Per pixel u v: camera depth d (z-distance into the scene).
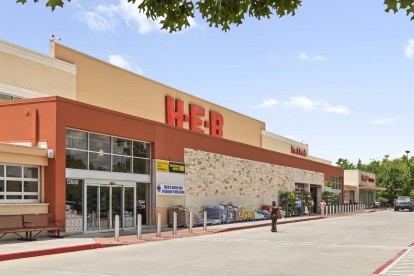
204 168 34.91
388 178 99.44
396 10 4.95
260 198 44.31
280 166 49.69
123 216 26.33
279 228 31.39
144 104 34.28
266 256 16.02
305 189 58.00
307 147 70.44
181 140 32.16
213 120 43.69
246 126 51.25
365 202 92.00
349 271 12.75
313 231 28.44
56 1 5.24
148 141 28.67
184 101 39.50
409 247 19.23
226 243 20.61
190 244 20.11
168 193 30.19
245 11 5.67
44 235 20.98
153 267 13.29
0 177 19.61
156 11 5.73
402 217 48.69
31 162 20.53
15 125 22.02
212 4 5.71
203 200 34.56
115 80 31.45
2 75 23.56
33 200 20.92
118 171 26.20
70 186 22.64
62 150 21.69
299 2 5.56
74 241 19.19
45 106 21.69
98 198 24.39
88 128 23.56
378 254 16.78
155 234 24.27
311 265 13.90
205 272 12.45
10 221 19.02
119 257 15.55
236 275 12.01
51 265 13.55
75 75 28.14
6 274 11.90
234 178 39.47
